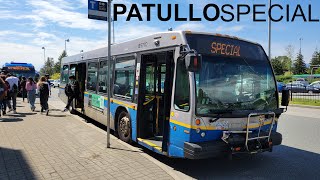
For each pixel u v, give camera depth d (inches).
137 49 301.4
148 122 294.7
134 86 301.3
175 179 202.8
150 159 246.5
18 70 1045.8
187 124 218.5
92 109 430.3
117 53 350.6
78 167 224.2
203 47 232.7
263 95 251.0
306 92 1336.1
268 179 227.1
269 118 245.3
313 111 696.4
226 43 242.1
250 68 248.1
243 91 240.4
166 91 246.5
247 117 231.1
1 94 458.3
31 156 249.1
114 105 346.6
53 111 569.9
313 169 251.1
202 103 220.2
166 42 252.5
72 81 523.8
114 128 346.9
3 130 355.6
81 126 392.5
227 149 223.3
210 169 248.8
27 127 378.3
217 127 221.1
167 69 248.1
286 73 3597.4
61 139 313.1
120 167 225.5
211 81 226.8
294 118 571.8
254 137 232.7
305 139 368.8
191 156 213.5
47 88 519.5
